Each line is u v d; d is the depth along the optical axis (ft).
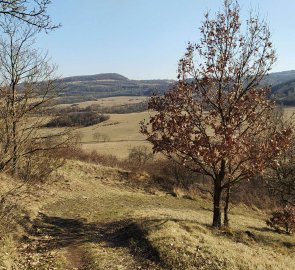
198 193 97.45
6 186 49.37
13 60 57.31
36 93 53.16
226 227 53.67
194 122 51.03
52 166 74.59
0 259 33.04
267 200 102.32
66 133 47.96
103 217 55.16
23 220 46.19
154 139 50.90
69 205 62.39
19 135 36.63
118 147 202.28
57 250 39.42
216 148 45.52
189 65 52.13
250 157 49.01
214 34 51.29
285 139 49.16
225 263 36.70
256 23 51.47
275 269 39.32
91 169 97.50
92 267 34.96
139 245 39.88
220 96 51.93
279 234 64.28
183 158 49.70
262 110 51.96
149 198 82.79
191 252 37.47
